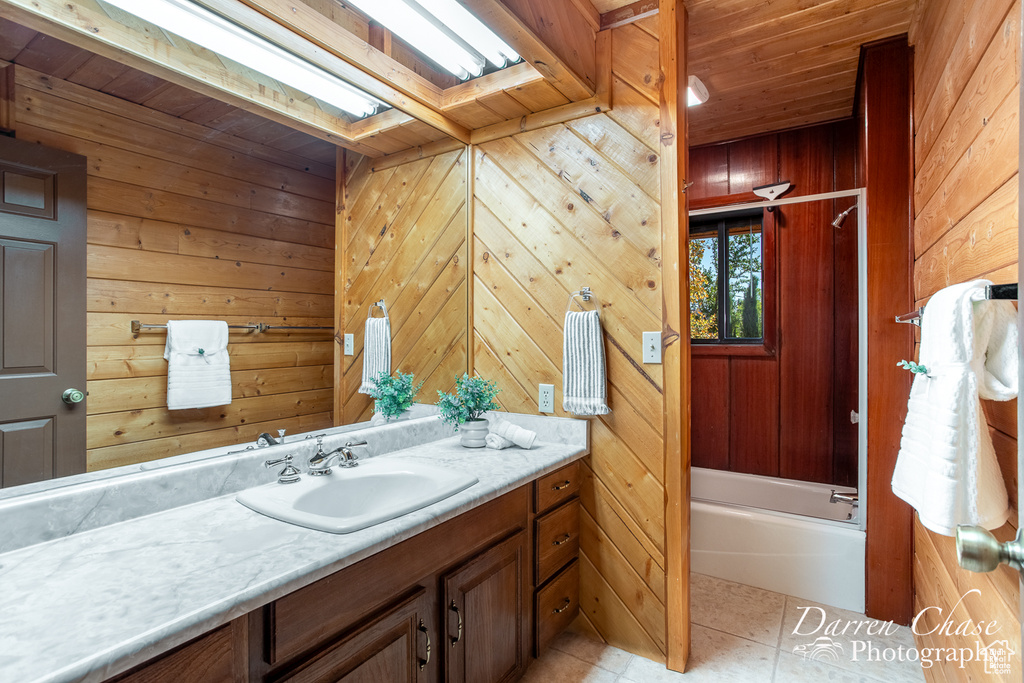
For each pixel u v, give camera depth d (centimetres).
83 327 103
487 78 186
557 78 173
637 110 180
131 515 112
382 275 180
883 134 204
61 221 99
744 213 299
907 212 200
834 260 278
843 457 277
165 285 117
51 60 98
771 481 290
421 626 119
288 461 138
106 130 106
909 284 199
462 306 214
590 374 183
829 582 218
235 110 133
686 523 179
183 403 121
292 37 141
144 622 72
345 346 167
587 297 190
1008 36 95
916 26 186
